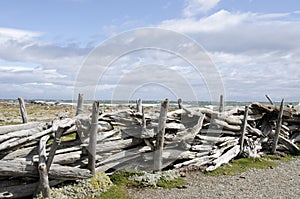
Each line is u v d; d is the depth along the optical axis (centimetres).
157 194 462
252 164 687
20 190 386
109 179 475
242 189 511
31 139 409
